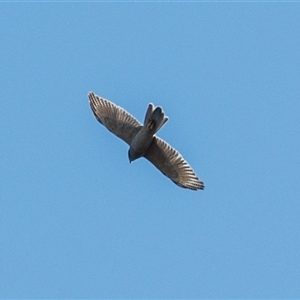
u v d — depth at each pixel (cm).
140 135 2322
